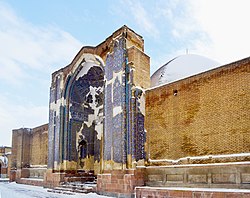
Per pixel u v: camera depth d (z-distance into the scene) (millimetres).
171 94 9500
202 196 7211
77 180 14008
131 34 11258
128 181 9344
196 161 8305
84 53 13352
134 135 9758
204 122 8359
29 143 19562
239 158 7320
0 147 32750
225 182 7395
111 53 11477
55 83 15469
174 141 9086
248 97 7449
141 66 10711
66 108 14531
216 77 8289
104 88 11562
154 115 9906
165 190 8164
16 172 19312
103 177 10445
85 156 14883
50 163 14633
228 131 7734
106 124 10984
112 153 10281
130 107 10055
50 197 10508
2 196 10977
